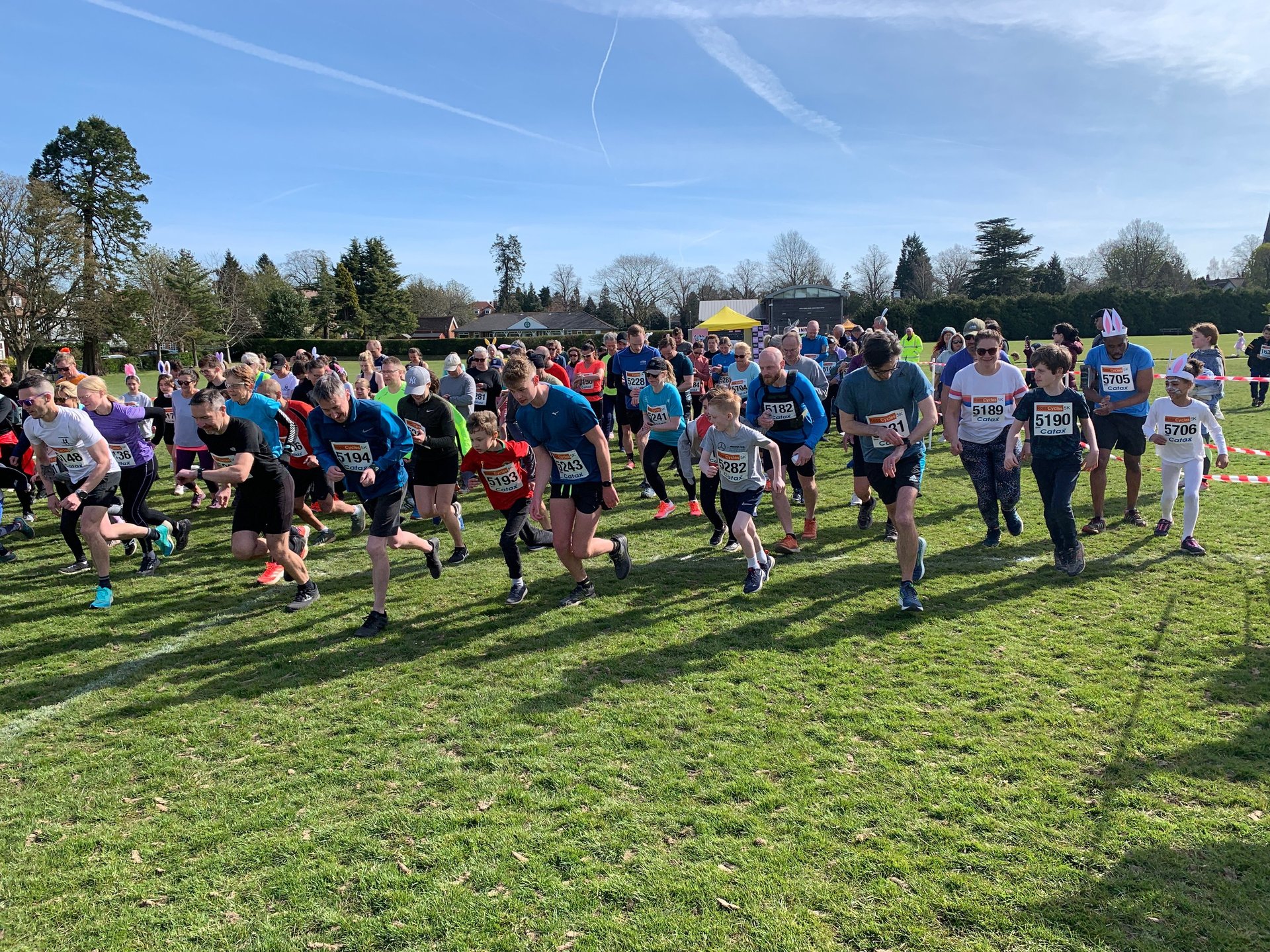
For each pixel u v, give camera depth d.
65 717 4.15
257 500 5.54
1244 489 8.40
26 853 2.98
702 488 6.82
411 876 2.75
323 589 6.29
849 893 2.58
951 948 2.34
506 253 116.88
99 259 45.94
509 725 3.86
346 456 5.34
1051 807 2.99
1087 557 6.18
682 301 95.19
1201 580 5.51
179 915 2.60
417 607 5.76
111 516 6.78
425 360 61.59
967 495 8.75
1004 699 3.89
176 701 4.30
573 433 5.26
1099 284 78.75
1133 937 2.34
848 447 12.12
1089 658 4.32
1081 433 5.76
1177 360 6.18
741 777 3.29
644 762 3.45
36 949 2.47
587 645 4.85
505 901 2.60
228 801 3.28
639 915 2.52
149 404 11.46
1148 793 3.05
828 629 4.95
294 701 4.24
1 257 40.53
